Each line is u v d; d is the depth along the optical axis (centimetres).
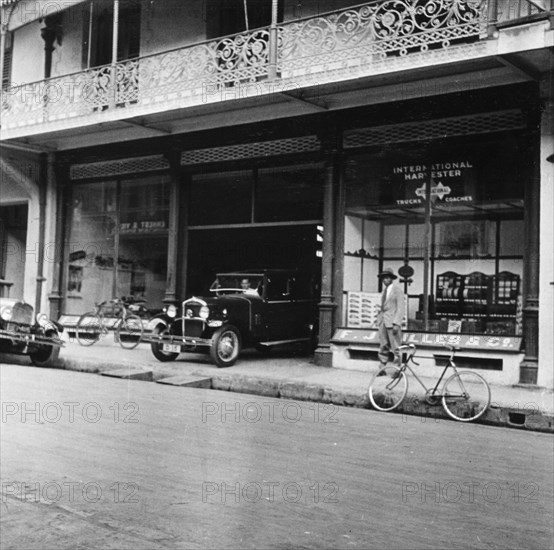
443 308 1226
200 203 1555
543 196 1089
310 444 742
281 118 1370
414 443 775
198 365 1309
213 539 447
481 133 1173
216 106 1350
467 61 1057
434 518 508
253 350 1569
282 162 1408
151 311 1595
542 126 1091
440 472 646
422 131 1234
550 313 1074
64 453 655
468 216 1202
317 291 1484
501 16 1088
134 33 1659
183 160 1552
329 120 1311
